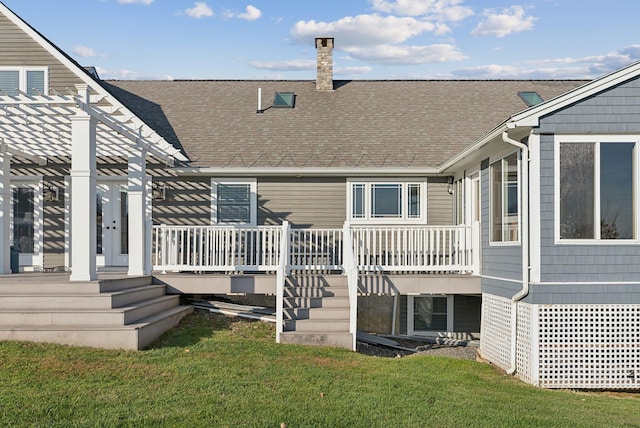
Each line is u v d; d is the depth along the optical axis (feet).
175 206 46.88
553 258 29.09
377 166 45.83
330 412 19.60
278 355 27.53
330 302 34.65
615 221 29.19
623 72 28.53
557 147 29.04
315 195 47.24
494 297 34.78
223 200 47.06
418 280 37.50
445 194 47.14
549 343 28.99
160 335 30.04
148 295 34.14
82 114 29.12
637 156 29.04
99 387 20.98
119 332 26.37
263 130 51.13
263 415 18.97
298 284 37.04
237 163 46.14
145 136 40.16
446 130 51.31
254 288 37.60
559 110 28.96
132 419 18.04
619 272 29.12
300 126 51.90
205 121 52.54
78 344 26.18
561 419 20.48
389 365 27.66
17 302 27.76
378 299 46.47
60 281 29.96
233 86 60.34
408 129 51.47
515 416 20.39
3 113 30.86
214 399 20.27
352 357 28.60
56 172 46.80
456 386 24.52
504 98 57.21
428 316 46.19
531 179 29.07
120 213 48.03
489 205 35.96
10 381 21.07
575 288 29.09
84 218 29.12
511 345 31.04
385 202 47.24
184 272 41.63
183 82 61.36
